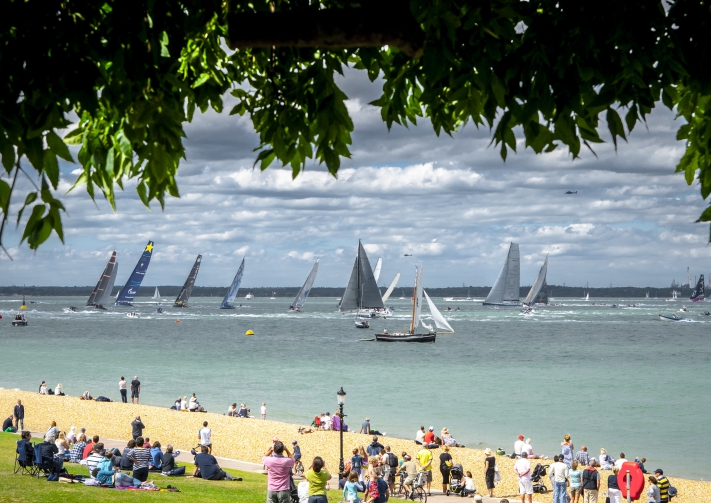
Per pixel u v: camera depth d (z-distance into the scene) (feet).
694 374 286.05
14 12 13.42
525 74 14.43
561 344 434.71
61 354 344.69
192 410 176.14
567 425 181.88
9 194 12.91
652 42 13.53
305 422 181.88
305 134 16.83
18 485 61.62
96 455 73.82
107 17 14.79
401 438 163.94
